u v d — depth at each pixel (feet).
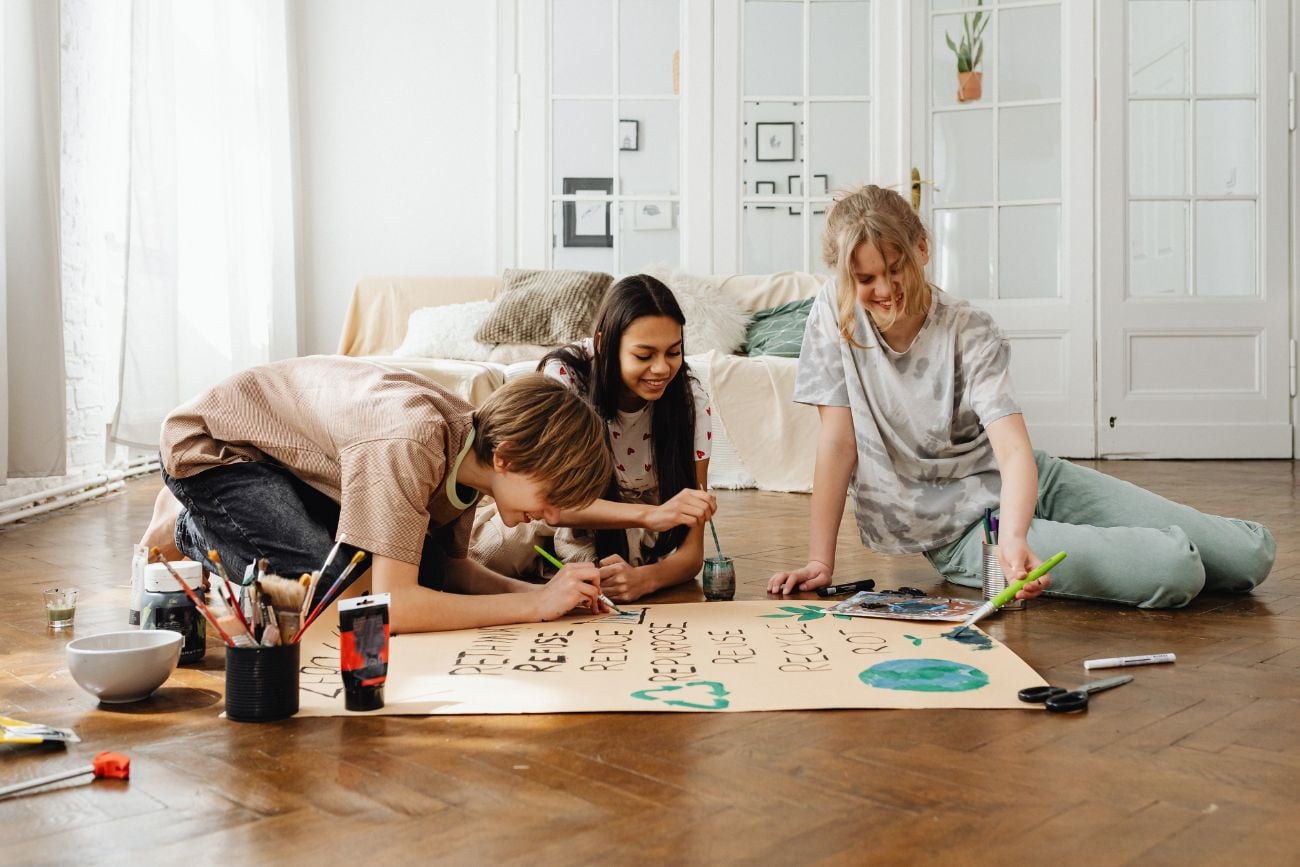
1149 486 14.08
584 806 3.58
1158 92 18.26
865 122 18.71
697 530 7.21
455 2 18.95
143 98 12.69
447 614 5.80
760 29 18.66
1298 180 18.15
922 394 7.23
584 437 5.53
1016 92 18.48
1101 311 18.29
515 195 18.99
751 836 3.34
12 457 10.45
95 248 13.55
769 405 14.24
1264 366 18.26
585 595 6.09
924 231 6.83
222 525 6.28
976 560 7.29
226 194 15.35
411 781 3.80
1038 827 3.40
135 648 4.91
